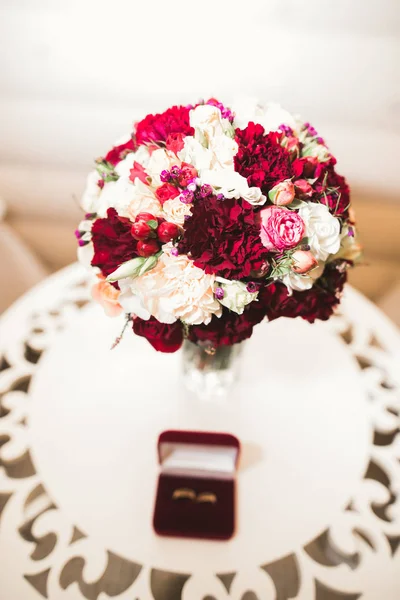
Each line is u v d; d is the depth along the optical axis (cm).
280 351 67
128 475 55
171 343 48
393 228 99
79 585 54
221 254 43
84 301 76
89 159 94
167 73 83
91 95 85
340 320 72
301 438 59
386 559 51
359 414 61
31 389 62
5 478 55
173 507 52
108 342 67
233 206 43
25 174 96
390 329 71
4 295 83
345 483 56
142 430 59
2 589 49
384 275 104
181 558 50
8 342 66
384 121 86
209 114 46
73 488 54
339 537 52
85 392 62
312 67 81
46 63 82
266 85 84
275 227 43
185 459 55
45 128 89
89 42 79
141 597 49
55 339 67
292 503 54
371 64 80
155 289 44
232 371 60
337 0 74
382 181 94
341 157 91
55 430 58
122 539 51
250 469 56
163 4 76
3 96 85
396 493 56
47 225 102
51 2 75
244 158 45
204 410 61
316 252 45
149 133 48
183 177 44
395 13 75
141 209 44
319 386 64
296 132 49
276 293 47
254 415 61
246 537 52
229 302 44
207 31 78
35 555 57
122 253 45
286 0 74
